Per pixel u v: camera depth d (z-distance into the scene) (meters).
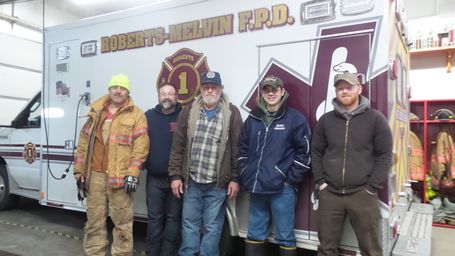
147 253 3.34
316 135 2.68
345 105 2.55
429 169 5.87
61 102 4.36
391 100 2.70
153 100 3.62
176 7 3.48
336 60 2.73
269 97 2.79
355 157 2.49
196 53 3.36
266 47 3.01
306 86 2.85
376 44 2.59
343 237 2.73
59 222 5.13
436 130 5.89
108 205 3.29
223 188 3.01
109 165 3.11
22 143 5.15
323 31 2.78
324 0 2.77
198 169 2.99
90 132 3.26
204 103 3.09
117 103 3.24
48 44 4.49
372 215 2.45
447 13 5.78
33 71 8.74
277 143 2.77
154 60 3.62
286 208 2.79
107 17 3.94
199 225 3.12
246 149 2.93
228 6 3.19
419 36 5.85
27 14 8.51
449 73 5.82
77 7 9.36
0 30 7.97
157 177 3.28
